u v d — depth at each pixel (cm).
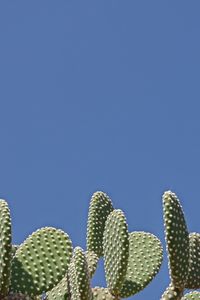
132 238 664
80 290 538
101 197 705
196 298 637
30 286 546
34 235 568
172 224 543
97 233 693
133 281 632
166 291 557
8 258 509
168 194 550
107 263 601
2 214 514
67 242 570
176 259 546
